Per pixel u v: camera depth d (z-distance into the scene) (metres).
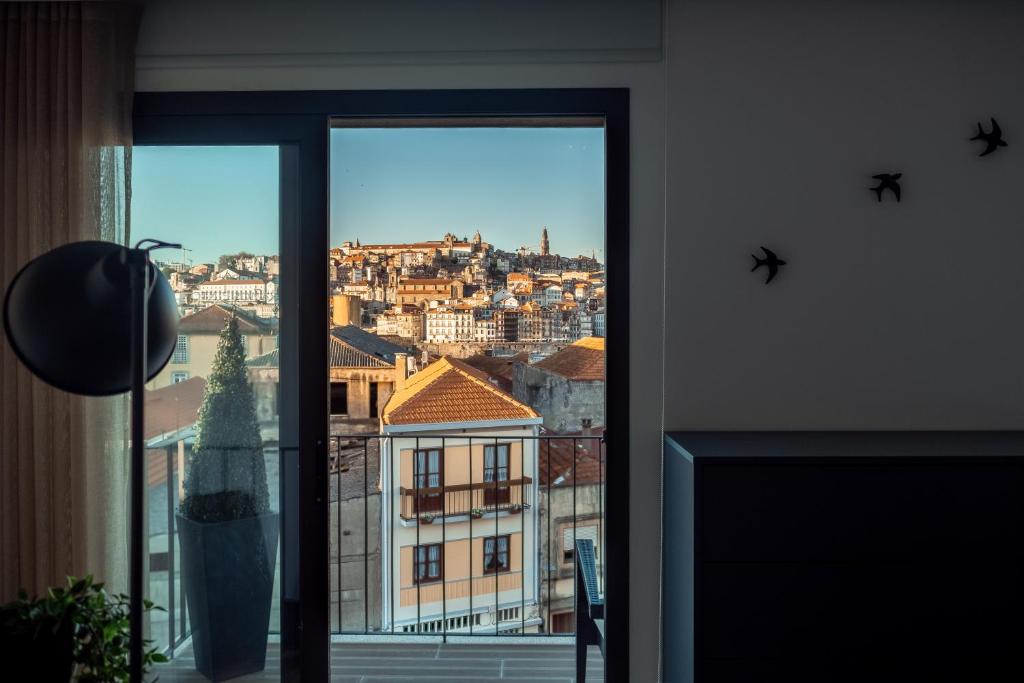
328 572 2.03
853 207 1.99
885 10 1.97
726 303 2.00
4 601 1.96
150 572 2.05
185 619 2.05
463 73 2.01
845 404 2.00
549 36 2.00
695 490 1.56
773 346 2.00
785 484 1.55
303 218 2.03
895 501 1.55
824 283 1.99
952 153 1.98
